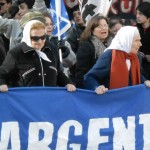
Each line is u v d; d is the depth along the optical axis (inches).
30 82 649.6
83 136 667.4
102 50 768.9
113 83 687.1
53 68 662.5
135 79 700.7
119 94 679.1
